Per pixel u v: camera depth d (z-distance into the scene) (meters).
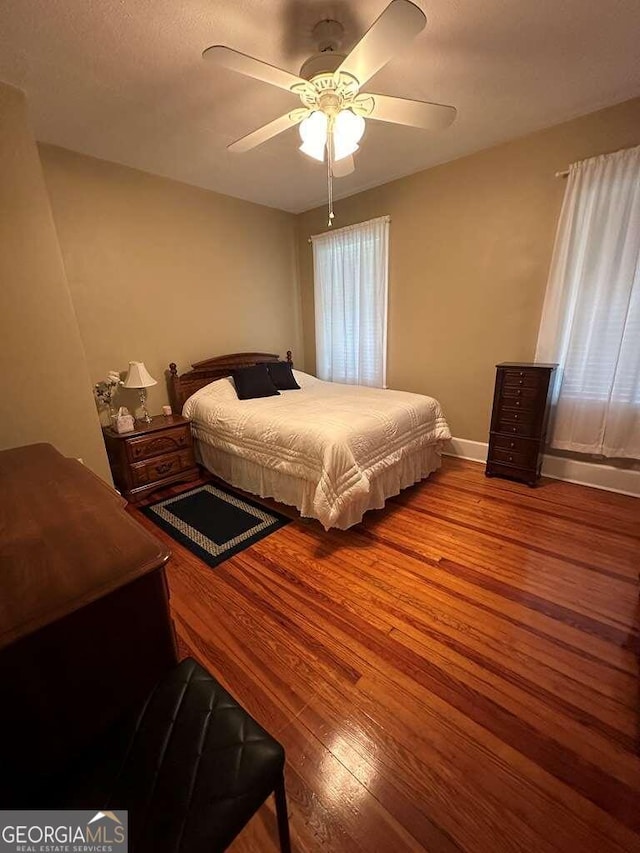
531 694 1.27
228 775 0.67
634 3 1.45
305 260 4.23
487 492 2.76
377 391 3.26
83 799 0.64
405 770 1.07
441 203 3.08
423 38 1.62
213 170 2.94
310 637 1.53
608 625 1.54
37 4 1.35
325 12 1.46
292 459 2.29
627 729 1.15
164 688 0.81
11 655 0.61
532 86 2.01
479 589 1.77
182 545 2.21
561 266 2.57
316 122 1.64
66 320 2.02
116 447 2.69
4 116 1.78
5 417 1.89
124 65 1.71
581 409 2.64
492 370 3.13
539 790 1.01
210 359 3.48
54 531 0.88
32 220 1.88
